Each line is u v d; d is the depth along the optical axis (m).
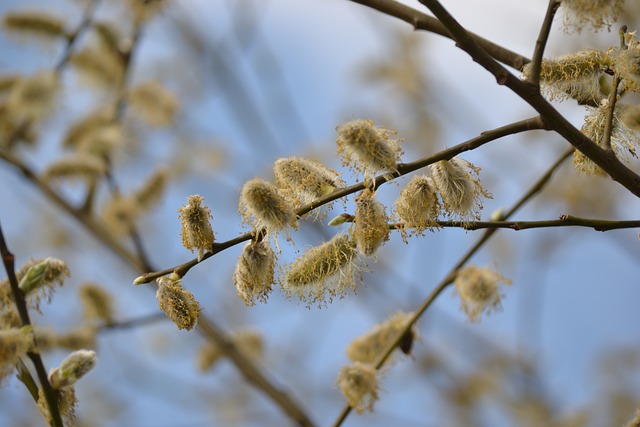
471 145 2.44
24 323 2.78
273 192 2.46
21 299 2.82
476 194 2.53
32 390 2.72
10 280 2.82
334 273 2.57
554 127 2.40
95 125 5.95
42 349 4.11
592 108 2.66
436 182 2.51
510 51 3.22
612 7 2.41
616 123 2.61
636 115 2.57
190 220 2.45
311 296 2.58
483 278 3.52
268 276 2.47
